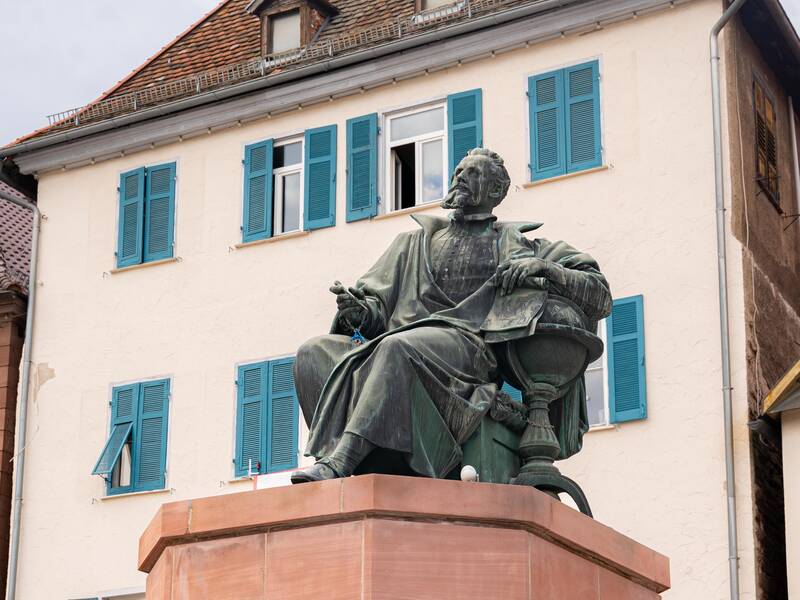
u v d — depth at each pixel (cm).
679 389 2758
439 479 1196
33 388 3384
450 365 1295
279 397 3145
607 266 2886
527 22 3066
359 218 3167
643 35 2984
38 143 3497
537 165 3011
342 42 3262
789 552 2562
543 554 1205
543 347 1320
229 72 3391
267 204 3272
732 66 2952
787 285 3023
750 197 2923
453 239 1385
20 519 3297
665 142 2914
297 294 3186
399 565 1171
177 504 1235
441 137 3138
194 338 3262
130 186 3428
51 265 3456
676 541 2680
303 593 1184
